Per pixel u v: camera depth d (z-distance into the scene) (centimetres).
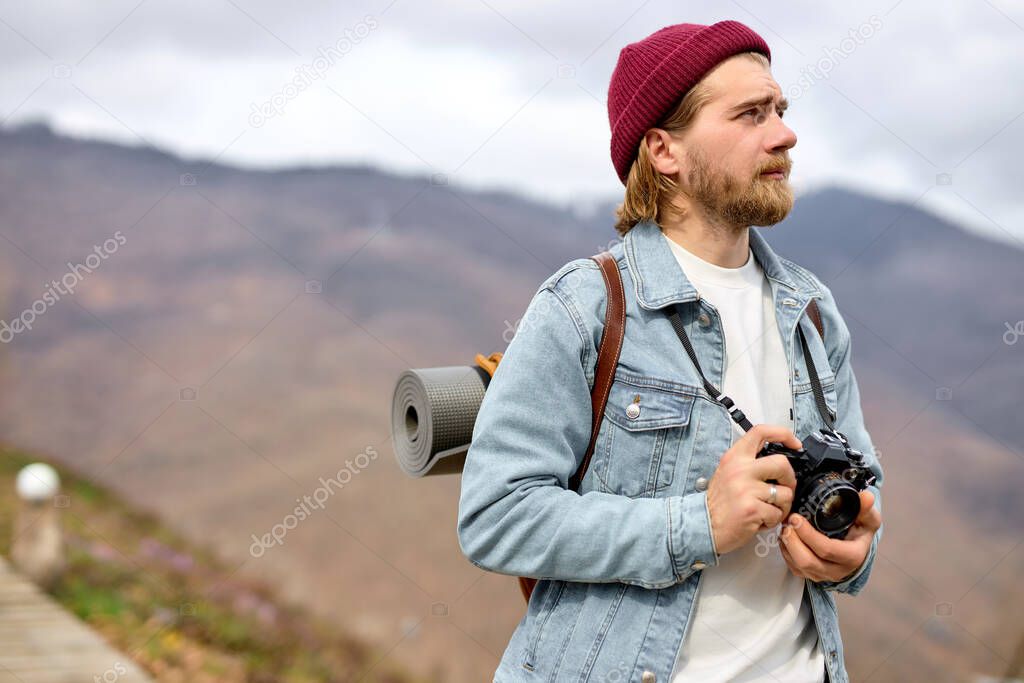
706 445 145
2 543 733
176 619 709
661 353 148
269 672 707
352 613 891
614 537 136
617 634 142
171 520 1099
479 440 145
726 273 158
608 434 146
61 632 596
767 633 145
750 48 154
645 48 158
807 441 144
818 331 163
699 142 151
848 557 138
